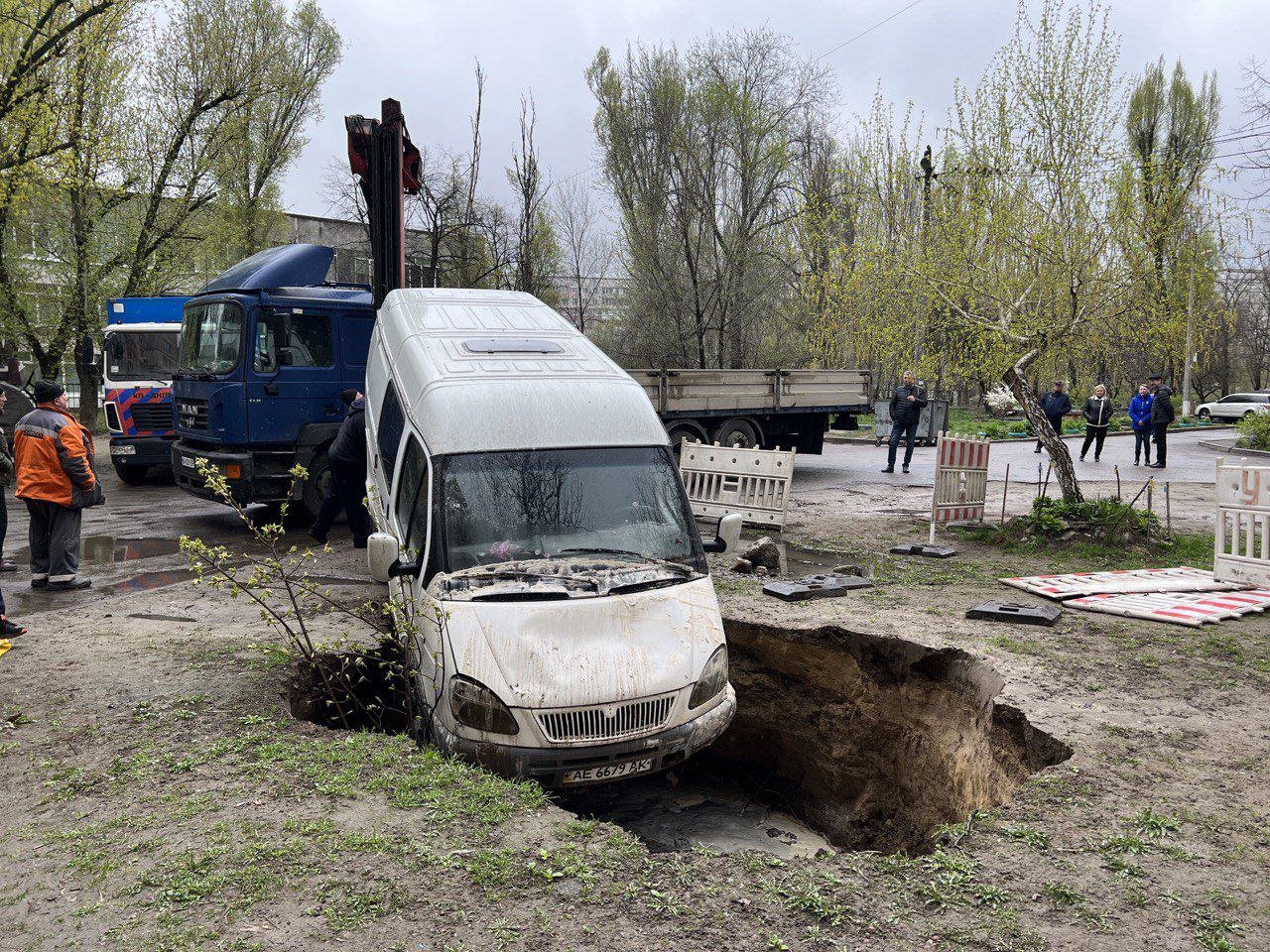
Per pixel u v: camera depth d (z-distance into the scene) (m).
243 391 10.98
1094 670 6.12
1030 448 24.94
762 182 27.42
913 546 10.44
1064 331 11.29
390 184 11.62
